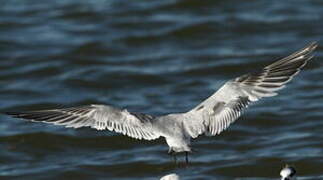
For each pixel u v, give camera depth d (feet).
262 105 74.49
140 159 64.54
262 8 98.37
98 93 80.18
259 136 68.54
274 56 85.87
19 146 68.03
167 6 100.27
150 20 96.73
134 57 88.28
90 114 30.27
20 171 63.46
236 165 62.08
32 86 81.97
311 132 68.90
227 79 82.64
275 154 64.03
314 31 91.25
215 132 30.01
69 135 69.36
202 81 81.87
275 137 68.13
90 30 95.09
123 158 65.00
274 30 92.58
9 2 103.24
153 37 92.79
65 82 82.74
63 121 30.40
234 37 91.91
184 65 85.30
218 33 93.04
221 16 96.73
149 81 82.38
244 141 67.36
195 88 80.38
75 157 66.08
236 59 85.76
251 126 70.33
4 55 89.40
